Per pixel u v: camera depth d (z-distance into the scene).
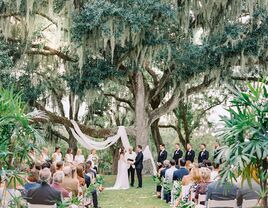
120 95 31.75
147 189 17.78
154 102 28.23
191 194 9.16
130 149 18.75
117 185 18.27
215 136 6.57
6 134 7.16
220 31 23.55
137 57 23.05
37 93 24.83
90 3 21.56
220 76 24.64
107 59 23.84
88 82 23.89
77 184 9.13
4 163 7.23
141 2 21.36
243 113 6.44
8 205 7.41
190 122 34.81
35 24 24.17
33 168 8.73
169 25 23.25
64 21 23.80
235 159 6.23
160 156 18.77
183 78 24.64
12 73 24.09
